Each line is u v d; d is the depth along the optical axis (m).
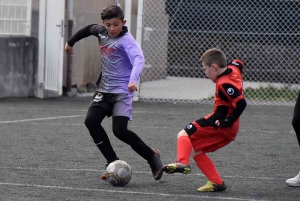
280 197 17.88
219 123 17.30
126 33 19.16
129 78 19.22
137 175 20.47
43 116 34.47
